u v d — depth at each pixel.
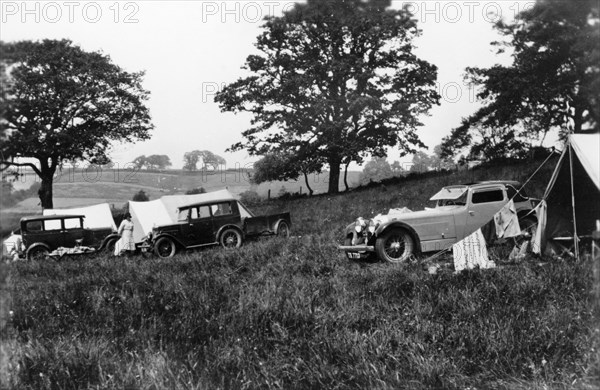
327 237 15.80
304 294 7.26
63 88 32.16
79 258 16.38
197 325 5.98
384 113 32.19
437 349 5.00
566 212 10.38
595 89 17.06
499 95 25.42
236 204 17.64
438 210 11.83
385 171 46.06
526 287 6.85
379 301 6.91
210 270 10.50
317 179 63.16
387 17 32.00
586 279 6.51
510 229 10.79
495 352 4.77
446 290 7.18
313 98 33.44
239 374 4.64
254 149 35.47
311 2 32.94
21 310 6.77
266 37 33.91
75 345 5.38
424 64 32.50
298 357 4.91
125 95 35.38
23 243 17.70
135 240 19.67
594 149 9.50
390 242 11.36
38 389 4.50
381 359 4.82
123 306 7.11
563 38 20.08
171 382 4.47
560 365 4.51
